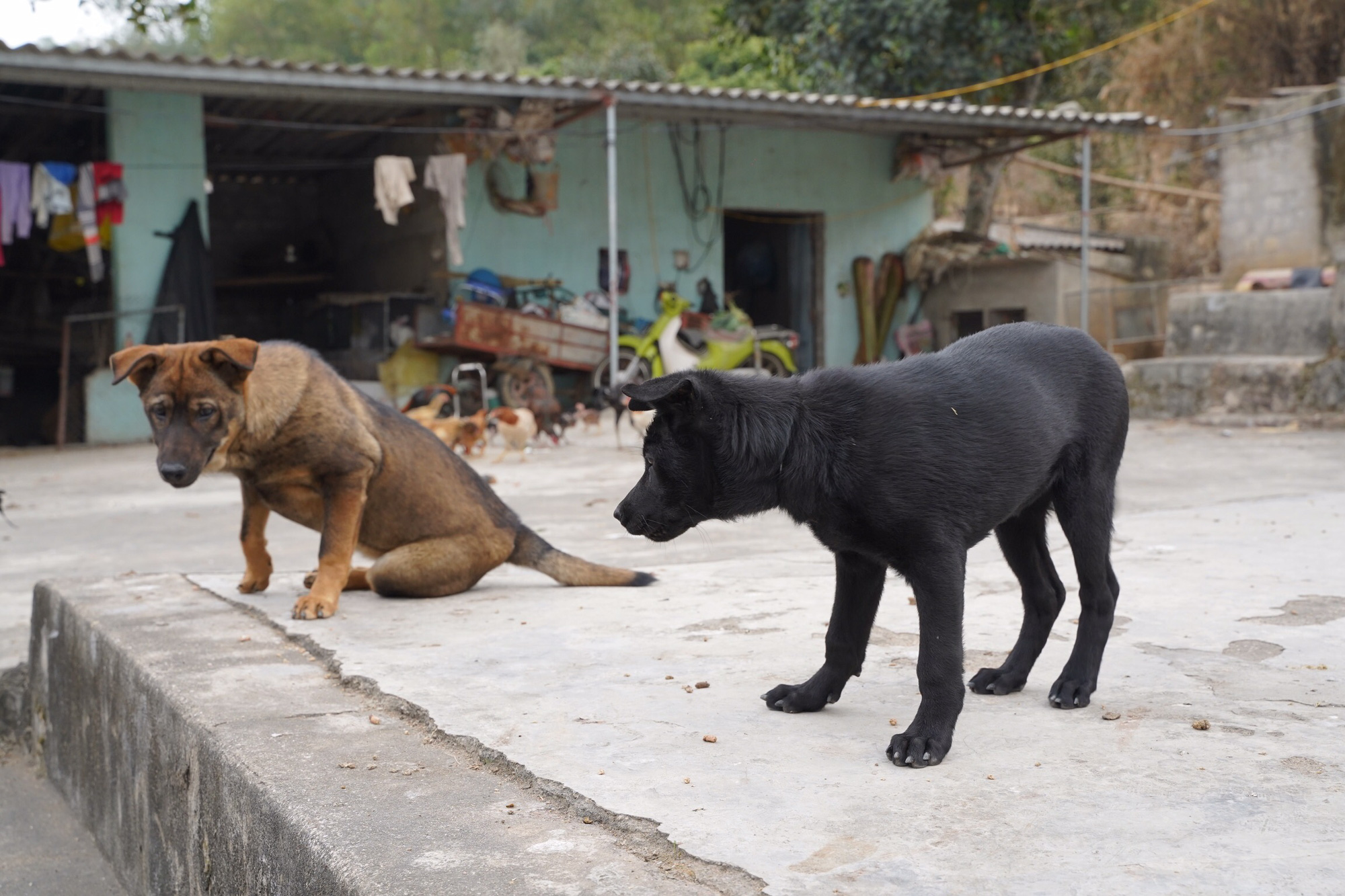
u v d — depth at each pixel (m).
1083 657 3.58
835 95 19.33
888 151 23.44
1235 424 15.15
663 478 3.23
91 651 4.73
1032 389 3.43
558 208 20.59
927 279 23.70
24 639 5.97
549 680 3.89
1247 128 17.31
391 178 17.50
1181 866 2.32
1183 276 26.27
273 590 5.61
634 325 21.33
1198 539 6.64
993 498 3.24
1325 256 16.94
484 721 3.40
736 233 25.20
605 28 40.69
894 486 3.09
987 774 2.92
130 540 8.46
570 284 20.78
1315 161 17.02
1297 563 5.77
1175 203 28.12
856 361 23.59
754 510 3.24
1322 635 4.33
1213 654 4.10
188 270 17.39
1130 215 29.09
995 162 23.45
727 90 17.61
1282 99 17.53
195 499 10.82
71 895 4.12
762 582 5.73
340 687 3.87
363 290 23.56
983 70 22.30
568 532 8.20
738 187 22.16
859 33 22.25
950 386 3.29
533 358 19.22
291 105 18.81
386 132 21.00
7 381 20.56
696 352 20.00
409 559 5.33
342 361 20.31
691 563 6.70
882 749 3.15
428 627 4.75
